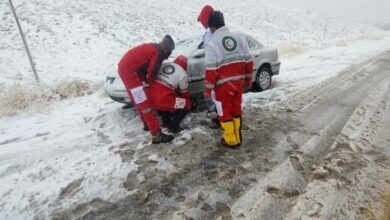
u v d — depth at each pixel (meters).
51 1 24.00
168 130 4.62
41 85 8.21
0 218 2.87
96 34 19.92
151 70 4.04
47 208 2.97
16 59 14.94
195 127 4.69
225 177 3.26
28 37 17.95
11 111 6.47
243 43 3.82
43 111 6.59
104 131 5.02
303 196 2.84
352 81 7.37
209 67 3.60
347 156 3.54
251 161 3.57
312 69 9.59
